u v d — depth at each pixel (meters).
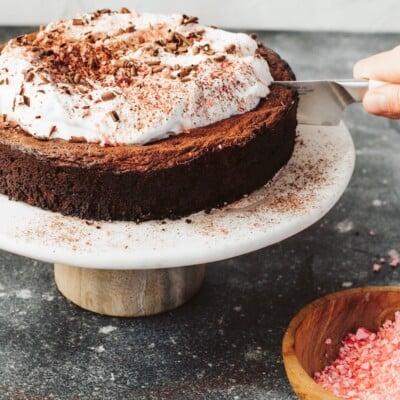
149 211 1.80
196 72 1.91
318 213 1.85
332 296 1.82
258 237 1.75
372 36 3.31
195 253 1.70
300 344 1.74
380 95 1.90
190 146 1.79
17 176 1.83
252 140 1.84
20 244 1.71
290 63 3.09
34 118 1.80
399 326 1.84
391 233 2.32
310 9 3.29
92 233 1.76
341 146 2.11
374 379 1.75
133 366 1.84
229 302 2.05
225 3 3.24
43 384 1.78
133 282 1.96
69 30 2.14
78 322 1.98
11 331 1.94
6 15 3.21
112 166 1.75
